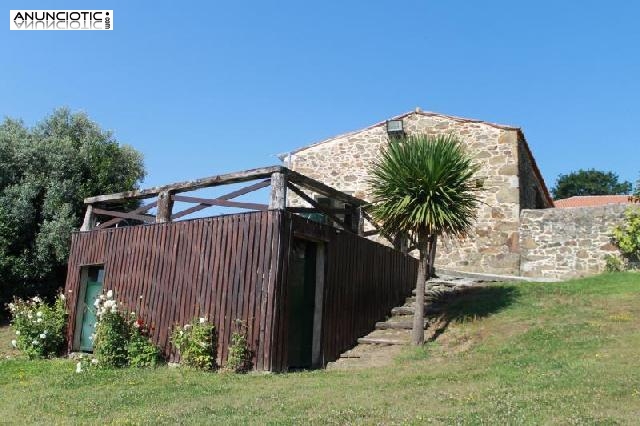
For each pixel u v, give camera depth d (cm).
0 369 927
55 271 1653
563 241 1477
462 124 1653
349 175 1755
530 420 484
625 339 800
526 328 919
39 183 1667
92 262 1123
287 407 571
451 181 948
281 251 816
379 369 809
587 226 1454
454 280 1384
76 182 1728
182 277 924
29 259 1588
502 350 823
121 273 1043
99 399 644
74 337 1123
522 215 1541
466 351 862
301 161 1827
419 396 609
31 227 1639
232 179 923
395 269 1217
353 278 1016
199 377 760
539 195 1956
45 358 1082
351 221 1134
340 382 711
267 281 809
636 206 1398
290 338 866
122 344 912
